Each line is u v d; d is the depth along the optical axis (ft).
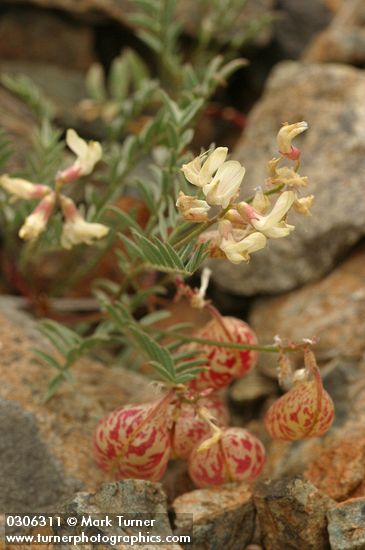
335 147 1.78
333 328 1.67
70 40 2.22
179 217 1.46
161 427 1.39
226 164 1.27
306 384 1.39
